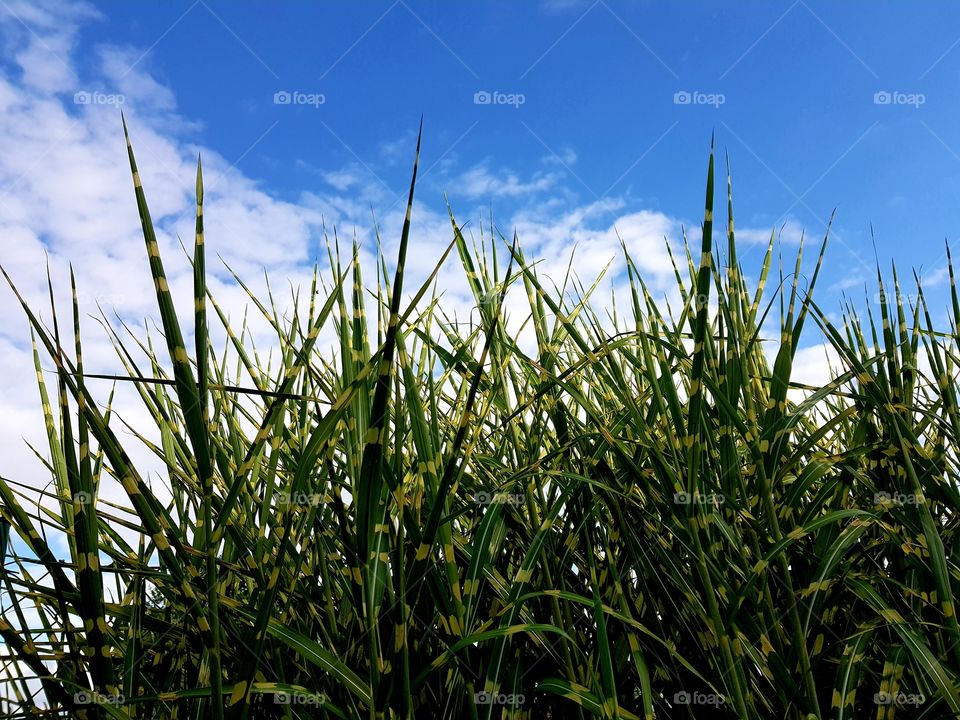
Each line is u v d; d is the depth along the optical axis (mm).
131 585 1381
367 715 1020
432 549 991
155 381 886
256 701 1151
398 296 824
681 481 1114
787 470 1276
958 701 981
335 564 1300
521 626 982
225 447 1281
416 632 1074
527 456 1420
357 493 931
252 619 1029
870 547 1291
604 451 1312
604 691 919
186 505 1238
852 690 1051
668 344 1235
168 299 825
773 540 1160
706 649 1127
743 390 1308
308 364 1141
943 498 1273
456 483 1154
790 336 1214
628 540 1233
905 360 1374
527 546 1307
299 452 1217
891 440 1209
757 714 1059
